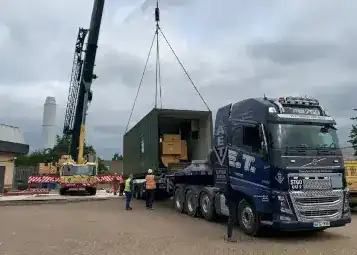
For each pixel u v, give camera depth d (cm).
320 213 974
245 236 1066
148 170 1830
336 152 1030
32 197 2461
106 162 6625
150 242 984
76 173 2712
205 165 1400
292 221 952
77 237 1062
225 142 1221
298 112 1048
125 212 1681
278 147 988
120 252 869
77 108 2850
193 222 1352
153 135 1778
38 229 1208
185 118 1814
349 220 1007
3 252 876
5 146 2719
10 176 2839
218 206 1288
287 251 878
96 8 2581
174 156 1883
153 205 1992
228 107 1233
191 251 877
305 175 977
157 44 2073
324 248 909
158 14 2114
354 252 867
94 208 1875
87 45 2638
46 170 3466
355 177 1600
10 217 1525
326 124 1048
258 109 1059
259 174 1028
